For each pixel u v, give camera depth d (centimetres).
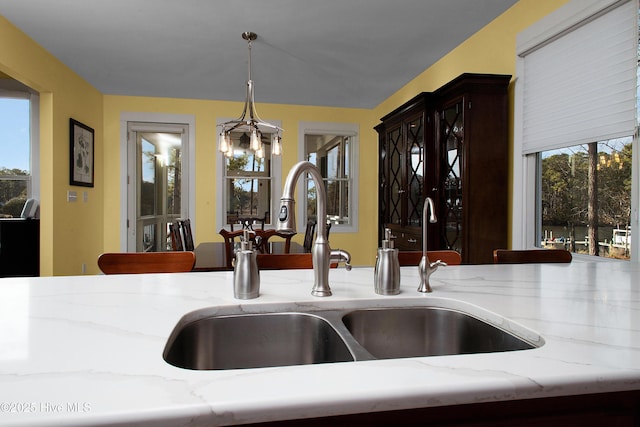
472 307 96
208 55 352
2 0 258
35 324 77
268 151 524
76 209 404
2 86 441
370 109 548
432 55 353
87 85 431
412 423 54
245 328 94
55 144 360
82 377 53
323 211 104
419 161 325
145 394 48
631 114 187
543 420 57
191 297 101
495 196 265
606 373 55
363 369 56
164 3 261
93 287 112
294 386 50
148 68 386
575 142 219
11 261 405
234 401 47
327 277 105
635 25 184
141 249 507
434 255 173
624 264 159
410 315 103
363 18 283
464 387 51
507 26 271
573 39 219
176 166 509
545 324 79
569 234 231
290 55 352
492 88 263
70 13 275
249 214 520
